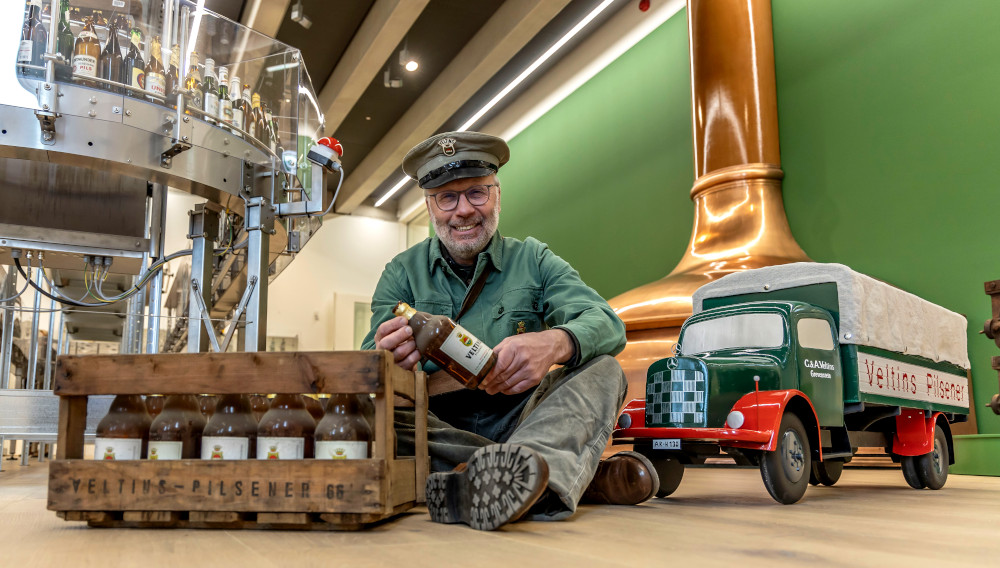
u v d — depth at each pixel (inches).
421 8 305.9
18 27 103.4
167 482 51.9
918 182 211.0
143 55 112.8
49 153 106.3
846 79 235.1
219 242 157.1
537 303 84.1
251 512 51.9
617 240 339.6
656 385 97.0
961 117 201.2
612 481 75.0
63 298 138.5
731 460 201.5
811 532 56.3
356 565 38.4
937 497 98.7
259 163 128.3
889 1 224.2
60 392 54.8
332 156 125.1
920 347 122.6
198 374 53.5
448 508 56.7
